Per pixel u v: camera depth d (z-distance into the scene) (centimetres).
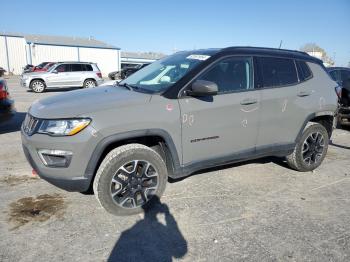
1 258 285
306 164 504
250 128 422
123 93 381
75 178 330
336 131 852
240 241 321
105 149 354
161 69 431
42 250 298
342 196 429
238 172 500
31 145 335
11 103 704
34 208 373
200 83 355
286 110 452
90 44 4566
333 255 302
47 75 1856
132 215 363
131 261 289
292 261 293
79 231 330
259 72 431
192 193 422
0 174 474
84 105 340
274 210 384
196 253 301
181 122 367
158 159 366
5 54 4169
